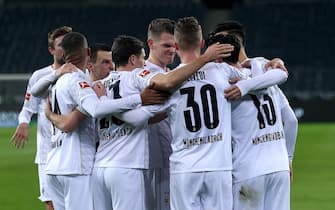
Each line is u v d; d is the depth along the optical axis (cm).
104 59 2481
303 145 7262
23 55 13125
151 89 2158
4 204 4119
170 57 2334
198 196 2178
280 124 2298
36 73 2902
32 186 4844
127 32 13838
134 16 14138
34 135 8350
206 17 14088
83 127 2312
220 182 2148
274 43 13262
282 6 14188
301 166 5759
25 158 6462
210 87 2170
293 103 10225
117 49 2309
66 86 2295
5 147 7350
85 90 2230
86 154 2311
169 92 2169
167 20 2341
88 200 2309
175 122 2178
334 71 11294
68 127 2261
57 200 2408
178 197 2175
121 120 2244
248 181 2216
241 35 2411
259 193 2228
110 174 2247
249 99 2241
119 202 2252
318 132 8669
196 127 2156
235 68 2236
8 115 10112
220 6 14162
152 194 2381
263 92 2261
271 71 2228
